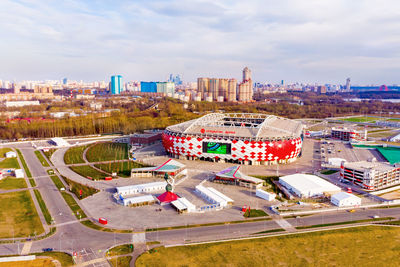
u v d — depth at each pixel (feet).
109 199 420.77
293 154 620.49
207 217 363.35
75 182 497.05
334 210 386.32
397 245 303.89
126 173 547.08
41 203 408.05
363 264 270.67
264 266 265.95
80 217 360.69
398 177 492.95
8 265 263.29
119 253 282.56
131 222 349.20
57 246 296.92
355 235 321.11
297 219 359.66
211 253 284.00
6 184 488.44
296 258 278.26
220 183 494.59
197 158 645.10
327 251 290.35
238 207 394.73
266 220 355.97
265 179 510.17
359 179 472.03
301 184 452.76
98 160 648.79
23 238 312.91
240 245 298.15
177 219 357.20
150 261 269.64
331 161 606.96
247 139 595.47
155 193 446.19
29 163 626.64
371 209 391.45
